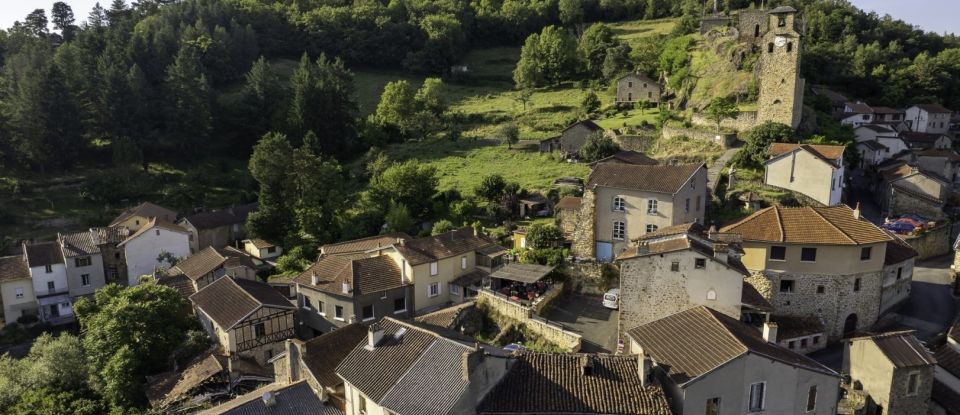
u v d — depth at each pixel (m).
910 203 71.62
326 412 34.38
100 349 52.06
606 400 29.78
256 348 52.50
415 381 30.83
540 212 78.69
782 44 82.94
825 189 67.69
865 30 140.25
